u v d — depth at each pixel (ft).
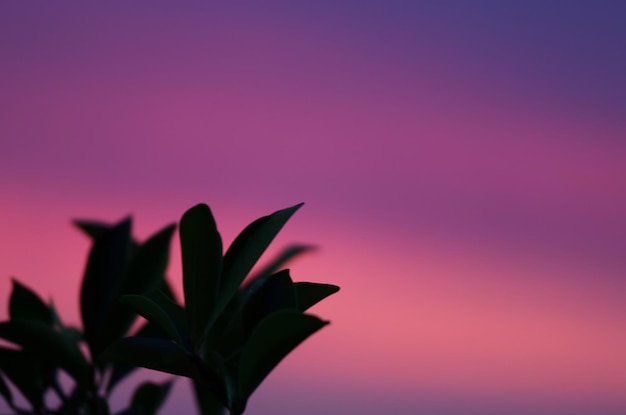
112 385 7.51
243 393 6.64
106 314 7.41
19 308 7.49
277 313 6.49
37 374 7.44
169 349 6.70
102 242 7.51
